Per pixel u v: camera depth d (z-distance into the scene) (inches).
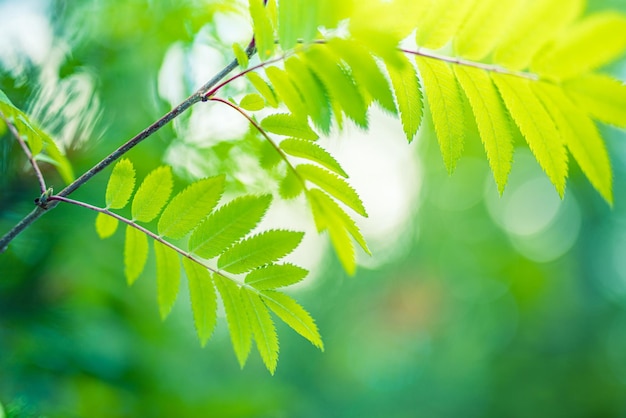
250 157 27.9
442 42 17.3
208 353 58.4
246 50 18.8
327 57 17.3
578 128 16.5
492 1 16.6
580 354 123.4
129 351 30.6
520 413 119.8
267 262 19.4
